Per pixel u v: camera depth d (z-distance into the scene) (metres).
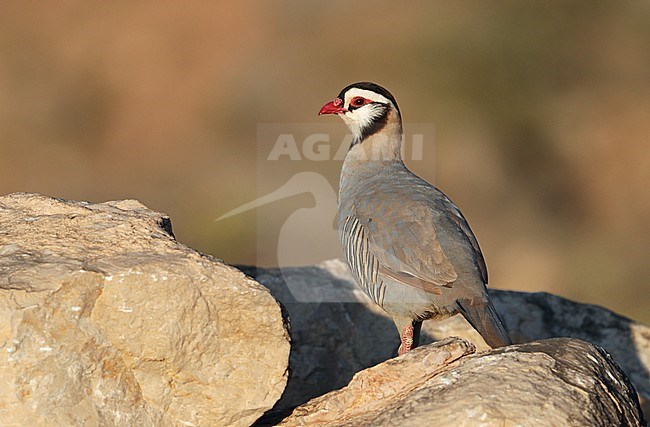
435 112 20.92
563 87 21.89
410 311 8.45
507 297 11.11
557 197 20.28
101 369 6.48
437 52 21.98
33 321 6.32
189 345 6.60
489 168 20.28
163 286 6.53
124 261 6.64
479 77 21.66
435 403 6.23
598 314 11.02
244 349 6.71
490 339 7.87
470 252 8.27
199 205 20.11
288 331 6.78
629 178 20.55
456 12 23.06
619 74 22.27
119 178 21.16
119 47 24.64
